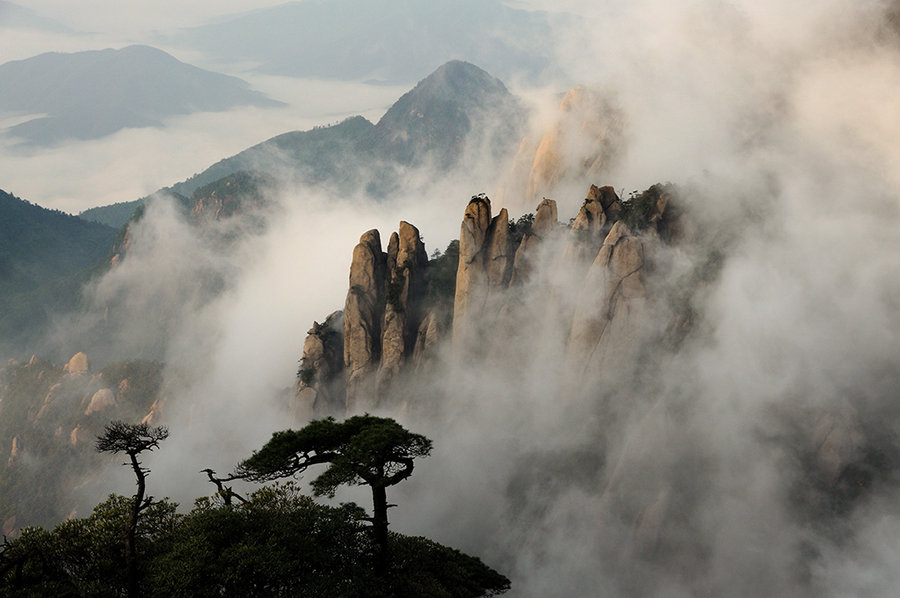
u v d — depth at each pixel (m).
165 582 33.41
